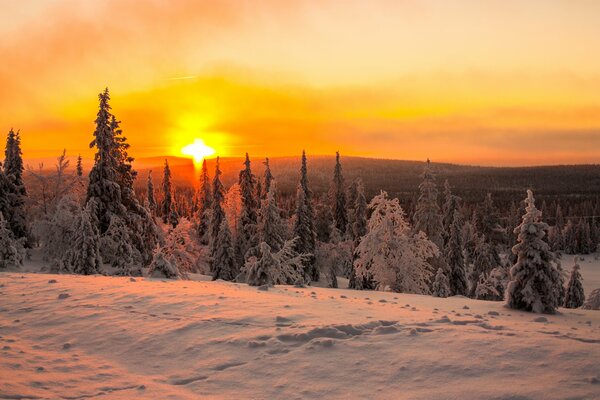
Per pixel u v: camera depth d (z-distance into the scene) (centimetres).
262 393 640
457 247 4122
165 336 911
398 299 1644
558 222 12394
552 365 669
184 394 643
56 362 785
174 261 2417
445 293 3081
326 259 4788
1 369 724
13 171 4462
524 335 823
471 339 805
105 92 3472
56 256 3347
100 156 3453
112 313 1103
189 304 1178
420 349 772
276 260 2359
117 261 3312
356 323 945
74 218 3228
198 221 6562
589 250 10531
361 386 645
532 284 1469
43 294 1357
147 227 3738
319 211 5772
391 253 2786
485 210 5769
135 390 659
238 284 1859
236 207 4825
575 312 1500
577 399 561
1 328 1008
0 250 3003
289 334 870
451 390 610
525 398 573
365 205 4903
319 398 615
